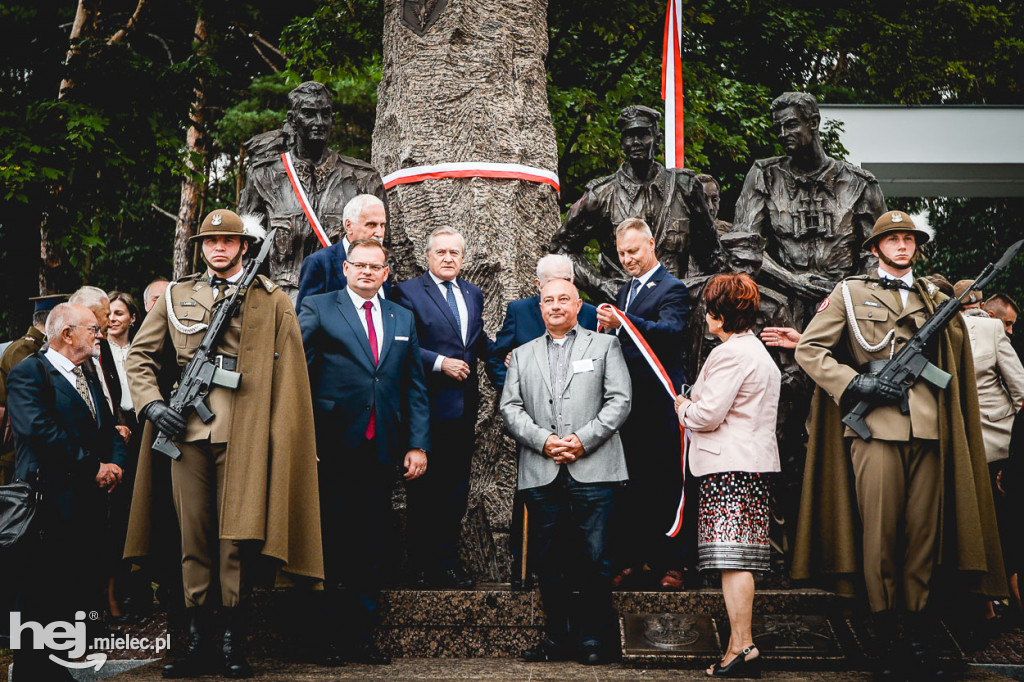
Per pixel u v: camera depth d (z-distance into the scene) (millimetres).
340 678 5031
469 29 7617
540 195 7609
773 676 5160
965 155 16031
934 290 5422
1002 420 7070
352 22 14734
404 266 7199
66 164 12070
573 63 16250
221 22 15336
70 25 14891
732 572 5117
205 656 5109
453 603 5715
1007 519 6566
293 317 5402
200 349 5230
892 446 5164
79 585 5695
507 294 7273
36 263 14023
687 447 5941
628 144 6785
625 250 6121
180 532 5332
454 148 7445
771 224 7008
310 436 5344
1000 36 16859
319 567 5238
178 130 13516
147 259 19531
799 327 6754
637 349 6008
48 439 5547
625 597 5680
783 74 18328
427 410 5742
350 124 15250
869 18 16531
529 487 5543
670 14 7133
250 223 5609
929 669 4980
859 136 16172
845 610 5668
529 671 5215
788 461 6555
